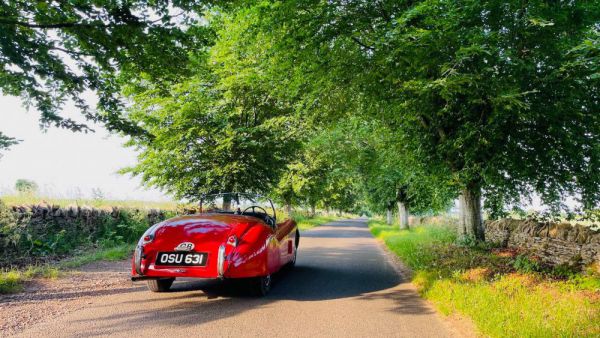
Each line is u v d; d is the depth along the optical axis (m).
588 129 7.09
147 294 5.44
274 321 4.25
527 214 9.91
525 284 5.54
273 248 5.64
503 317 4.08
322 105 9.70
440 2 6.08
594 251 6.24
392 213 37.94
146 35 6.31
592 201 8.15
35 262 7.37
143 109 14.39
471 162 8.14
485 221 12.16
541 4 5.85
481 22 6.46
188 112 13.77
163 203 16.97
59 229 9.34
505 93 5.92
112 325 3.99
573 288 5.23
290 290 5.92
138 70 7.20
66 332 3.73
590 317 3.98
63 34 6.45
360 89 8.80
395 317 4.51
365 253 11.39
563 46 6.39
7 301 4.77
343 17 7.81
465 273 6.43
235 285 6.13
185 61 7.07
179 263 4.99
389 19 7.96
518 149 7.89
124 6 5.88
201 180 15.54
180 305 4.86
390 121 10.27
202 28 6.88
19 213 8.14
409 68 6.93
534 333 3.60
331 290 5.98
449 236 12.84
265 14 7.65
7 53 5.35
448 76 6.20
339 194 50.31
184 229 5.23
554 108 6.56
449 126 8.63
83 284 5.96
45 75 6.00
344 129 14.41
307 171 27.88
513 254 8.45
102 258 8.54
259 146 14.79
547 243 7.71
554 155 7.65
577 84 6.22
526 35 6.30
